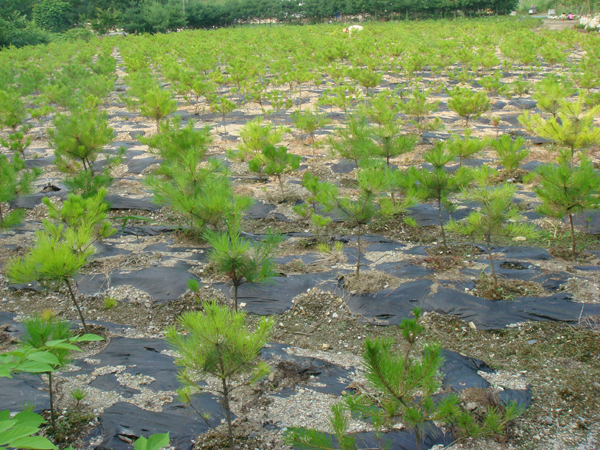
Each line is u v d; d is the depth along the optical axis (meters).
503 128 10.65
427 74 18.19
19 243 5.72
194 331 2.28
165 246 5.73
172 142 6.27
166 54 20.64
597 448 2.90
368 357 2.08
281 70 16.52
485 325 4.21
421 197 5.05
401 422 3.03
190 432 2.99
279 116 12.34
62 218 4.51
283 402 3.28
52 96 11.66
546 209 4.84
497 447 2.91
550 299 4.42
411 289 4.64
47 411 3.13
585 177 4.45
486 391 3.30
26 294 4.79
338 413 2.28
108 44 25.94
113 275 5.02
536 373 3.61
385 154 6.05
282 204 6.95
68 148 6.25
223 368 2.37
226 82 14.91
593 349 3.81
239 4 46.84
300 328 4.34
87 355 3.80
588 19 36.00
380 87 15.74
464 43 22.80
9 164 5.68
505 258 5.26
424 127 9.73
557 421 3.13
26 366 1.66
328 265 5.23
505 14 44.47
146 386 3.40
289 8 46.91
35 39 30.05
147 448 1.46
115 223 6.40
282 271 5.12
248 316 4.52
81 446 2.88
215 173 5.76
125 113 12.84
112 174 8.35
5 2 37.28
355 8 44.97
